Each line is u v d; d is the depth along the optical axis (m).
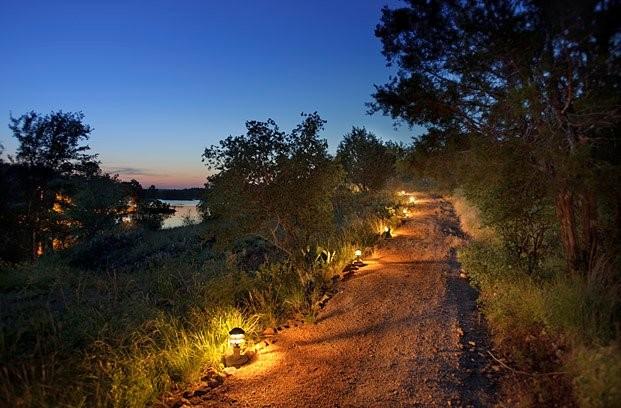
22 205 17.86
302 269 9.12
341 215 18.25
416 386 4.68
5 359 5.12
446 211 21.05
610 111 4.21
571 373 4.13
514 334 5.59
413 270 9.96
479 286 8.20
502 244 8.40
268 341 6.26
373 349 5.79
